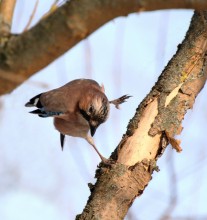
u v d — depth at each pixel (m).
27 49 5.26
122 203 9.32
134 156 9.75
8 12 6.25
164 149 10.03
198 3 4.75
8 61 5.33
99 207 9.18
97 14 5.03
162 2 4.83
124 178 9.51
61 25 5.10
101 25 5.17
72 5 5.06
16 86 5.54
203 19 11.07
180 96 10.45
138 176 9.59
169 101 10.38
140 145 9.85
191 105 10.54
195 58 10.83
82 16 5.05
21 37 5.31
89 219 9.07
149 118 10.16
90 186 9.68
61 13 5.11
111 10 4.99
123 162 9.70
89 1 5.00
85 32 5.16
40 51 5.25
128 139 10.01
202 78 10.76
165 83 10.55
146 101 10.48
